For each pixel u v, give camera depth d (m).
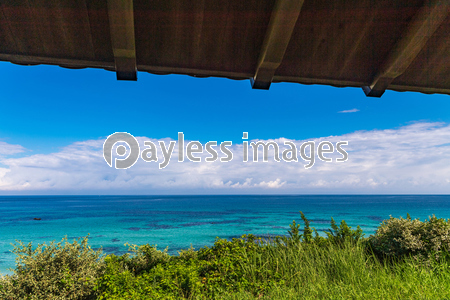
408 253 4.41
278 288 3.62
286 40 2.82
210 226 47.41
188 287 3.98
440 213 69.88
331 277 3.98
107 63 3.09
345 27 3.02
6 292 3.64
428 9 2.70
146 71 3.26
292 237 5.25
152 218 62.38
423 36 2.87
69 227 47.66
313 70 3.39
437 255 4.08
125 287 3.94
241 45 3.11
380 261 4.62
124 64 2.91
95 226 48.75
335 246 4.95
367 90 3.68
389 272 3.95
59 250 4.20
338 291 3.34
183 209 92.50
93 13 2.69
